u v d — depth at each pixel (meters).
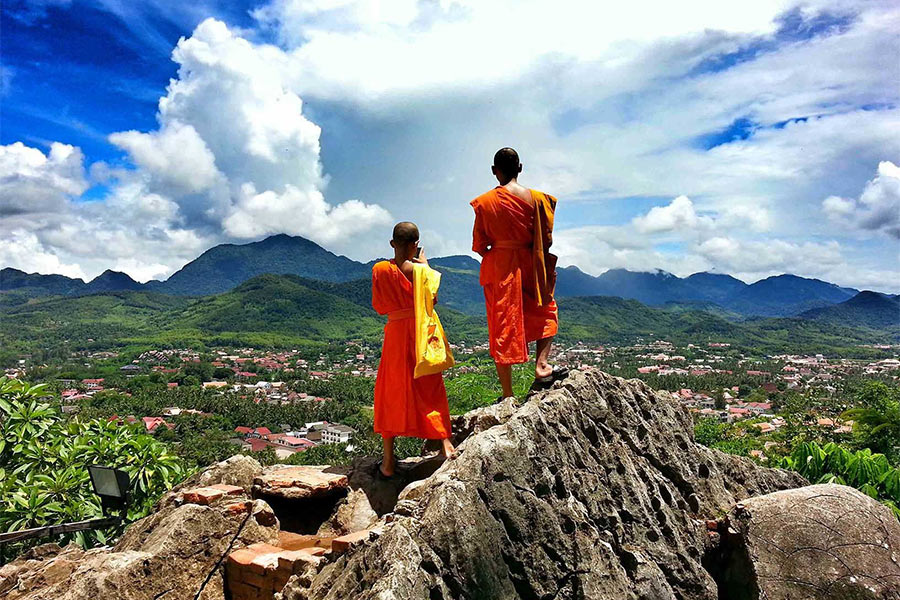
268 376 144.12
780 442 18.84
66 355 186.38
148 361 176.62
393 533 4.00
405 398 5.83
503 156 6.34
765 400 94.56
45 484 8.59
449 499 4.17
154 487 9.42
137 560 5.27
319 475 6.63
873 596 4.79
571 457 5.16
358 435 70.12
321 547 5.93
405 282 5.84
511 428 4.81
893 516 5.47
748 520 5.40
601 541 4.69
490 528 4.25
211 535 5.77
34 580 5.52
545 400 5.55
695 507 5.98
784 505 5.39
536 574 4.33
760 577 5.05
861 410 16.27
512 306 6.29
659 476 5.92
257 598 5.34
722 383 120.19
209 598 5.51
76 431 10.27
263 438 75.75
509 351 6.28
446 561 4.01
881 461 9.56
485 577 4.09
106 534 8.10
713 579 5.43
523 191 6.29
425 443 7.25
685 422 7.16
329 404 101.81
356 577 4.03
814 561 5.03
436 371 5.75
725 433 21.25
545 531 4.46
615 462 5.56
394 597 3.60
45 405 9.98
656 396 6.93
